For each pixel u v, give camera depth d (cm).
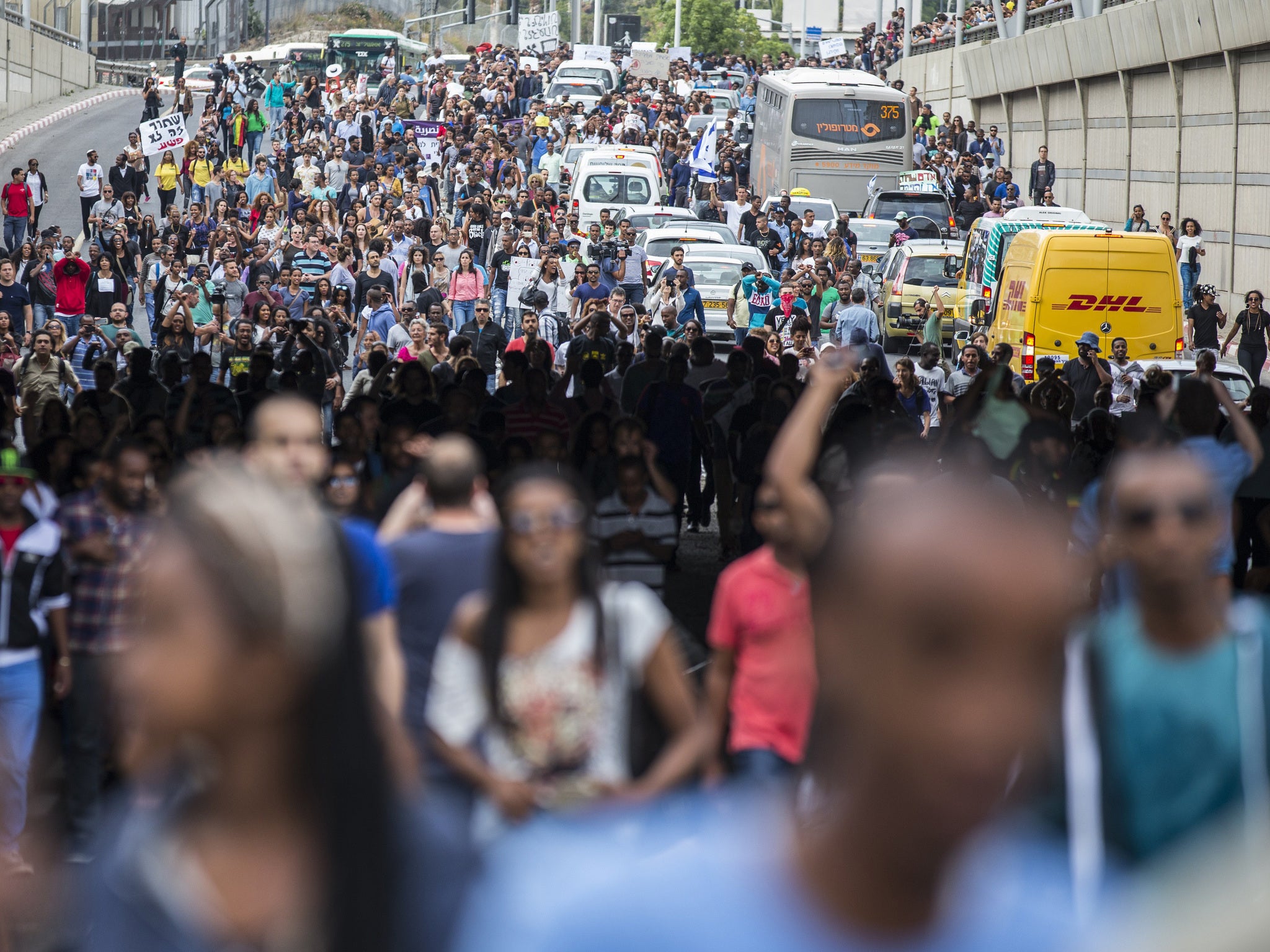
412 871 577
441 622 1723
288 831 572
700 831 436
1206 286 9681
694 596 4256
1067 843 1051
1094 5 14700
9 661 2208
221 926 575
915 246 11562
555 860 434
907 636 389
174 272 8619
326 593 560
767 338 6594
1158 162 13762
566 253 11294
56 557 2269
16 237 11781
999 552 389
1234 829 1072
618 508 2741
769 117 16038
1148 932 328
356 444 2884
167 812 593
